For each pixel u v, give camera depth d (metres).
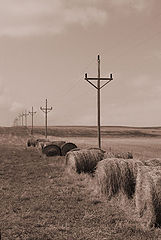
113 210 10.77
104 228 9.05
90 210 10.84
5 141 62.03
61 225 9.36
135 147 46.38
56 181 16.34
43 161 25.78
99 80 29.14
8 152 35.22
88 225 9.34
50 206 11.32
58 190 14.05
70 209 10.96
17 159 27.50
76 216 10.15
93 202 11.84
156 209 9.02
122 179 11.80
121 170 11.95
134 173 11.82
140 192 9.87
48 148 30.58
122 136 116.44
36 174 18.73
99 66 29.12
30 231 8.84
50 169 20.86
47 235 8.53
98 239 8.21
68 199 12.36
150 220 9.08
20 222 9.52
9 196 12.88
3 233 8.68
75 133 123.75
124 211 10.64
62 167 21.72
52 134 116.94
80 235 8.52
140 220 9.57
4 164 23.70
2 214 10.38
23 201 12.04
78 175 17.59
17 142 59.19
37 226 9.30
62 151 30.81
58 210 10.82
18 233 8.71
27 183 15.80
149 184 9.24
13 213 10.52
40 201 12.02
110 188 12.13
